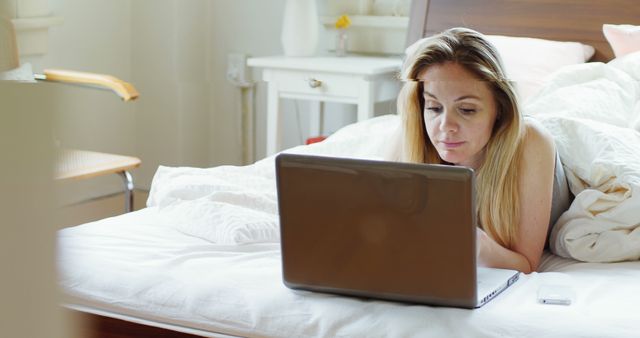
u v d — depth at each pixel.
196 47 3.92
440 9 3.16
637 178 1.67
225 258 1.61
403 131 1.72
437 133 1.58
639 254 1.66
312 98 3.30
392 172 1.24
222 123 4.02
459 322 1.27
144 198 3.92
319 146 2.41
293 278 1.39
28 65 2.36
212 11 3.95
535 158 1.63
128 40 3.91
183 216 1.82
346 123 3.73
